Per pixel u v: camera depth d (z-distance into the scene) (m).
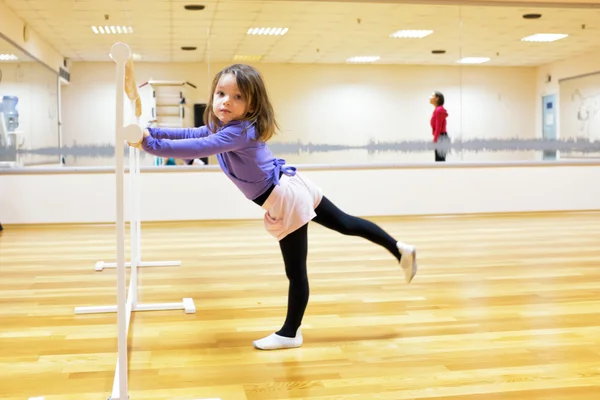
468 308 3.02
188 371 2.17
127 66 2.16
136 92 2.68
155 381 2.07
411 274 2.54
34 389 2.01
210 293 3.41
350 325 2.74
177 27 6.67
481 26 7.18
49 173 6.52
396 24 7.05
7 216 6.48
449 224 6.46
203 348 2.44
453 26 7.15
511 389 1.98
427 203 7.20
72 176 6.55
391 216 7.13
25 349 2.43
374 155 7.13
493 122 7.30
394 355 2.33
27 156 6.55
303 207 2.34
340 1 6.83
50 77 6.54
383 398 1.92
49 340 2.55
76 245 5.18
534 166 7.36
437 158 7.23
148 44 6.66
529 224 6.42
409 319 2.83
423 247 4.95
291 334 2.44
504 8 7.19
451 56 7.19
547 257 4.45
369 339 2.53
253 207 6.83
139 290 3.49
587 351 2.35
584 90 7.41
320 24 6.91
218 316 2.93
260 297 3.30
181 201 6.73
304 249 2.43
